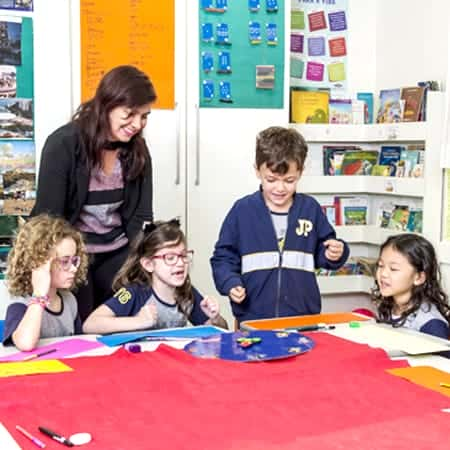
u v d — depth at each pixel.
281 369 1.55
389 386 1.43
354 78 3.98
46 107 2.93
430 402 1.33
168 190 3.24
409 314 2.19
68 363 1.61
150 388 1.41
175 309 2.27
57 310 2.00
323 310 3.94
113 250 2.53
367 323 2.08
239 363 1.59
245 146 3.35
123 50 3.08
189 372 1.52
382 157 3.83
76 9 2.98
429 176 3.19
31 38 2.88
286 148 2.38
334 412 1.27
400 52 3.78
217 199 3.32
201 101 3.26
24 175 2.91
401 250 2.21
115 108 2.23
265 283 2.47
